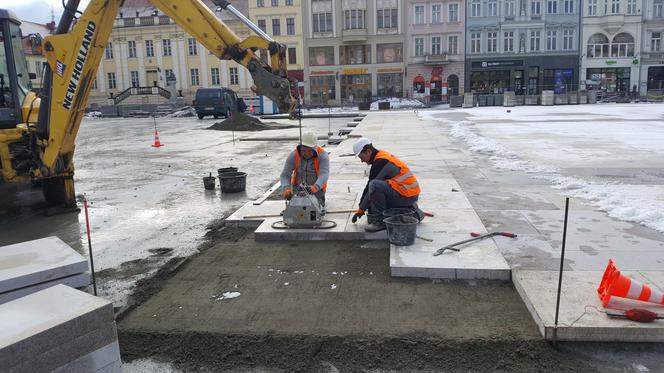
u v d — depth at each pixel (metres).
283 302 4.48
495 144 13.16
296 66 54.47
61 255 4.16
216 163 13.59
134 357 3.77
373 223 5.91
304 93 54.78
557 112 27.95
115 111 46.53
